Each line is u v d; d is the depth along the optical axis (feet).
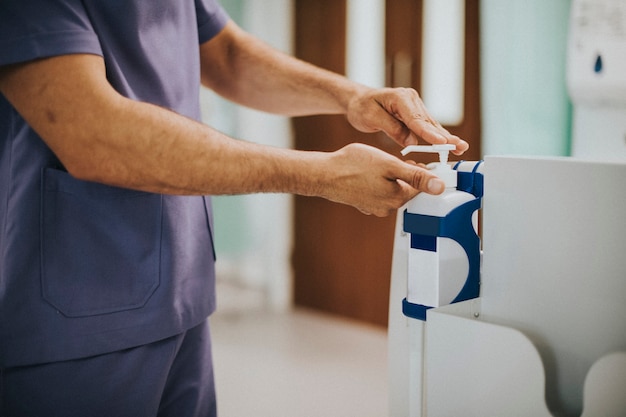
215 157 2.42
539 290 2.28
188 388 3.27
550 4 7.16
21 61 2.38
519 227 2.31
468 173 2.47
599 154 4.07
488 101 8.05
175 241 2.95
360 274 10.34
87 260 2.76
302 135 10.89
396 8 9.26
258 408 7.43
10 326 2.69
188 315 3.06
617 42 3.91
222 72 3.64
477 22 8.30
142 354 2.90
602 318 2.15
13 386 2.72
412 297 2.45
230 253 12.10
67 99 2.38
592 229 2.15
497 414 2.17
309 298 11.16
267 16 10.97
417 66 9.10
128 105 2.39
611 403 1.99
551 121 7.30
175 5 3.01
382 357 8.97
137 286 2.85
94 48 2.46
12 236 2.71
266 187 2.51
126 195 2.80
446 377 2.28
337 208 10.55
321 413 7.30
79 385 2.79
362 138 9.98
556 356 2.27
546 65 7.27
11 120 2.73
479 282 2.49
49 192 2.69
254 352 9.23
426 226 2.36
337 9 10.07
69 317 2.72
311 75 3.43
